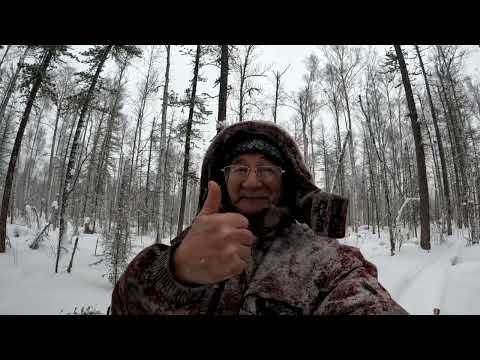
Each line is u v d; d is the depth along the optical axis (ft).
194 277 2.04
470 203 50.83
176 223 121.90
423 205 47.26
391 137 83.97
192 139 42.55
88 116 69.87
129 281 2.53
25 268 30.17
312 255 3.03
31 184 133.08
